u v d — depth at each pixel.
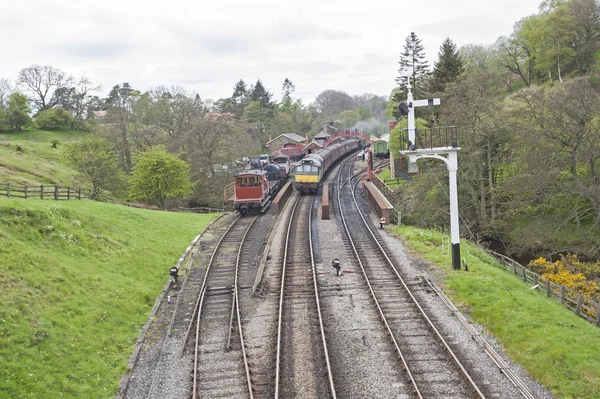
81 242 22.48
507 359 13.85
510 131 30.03
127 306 18.27
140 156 45.78
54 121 97.94
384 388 12.43
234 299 19.11
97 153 45.03
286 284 20.88
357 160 70.19
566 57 56.00
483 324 16.23
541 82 62.12
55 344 14.19
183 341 15.86
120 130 55.53
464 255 24.06
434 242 26.89
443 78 47.09
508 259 26.11
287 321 16.92
